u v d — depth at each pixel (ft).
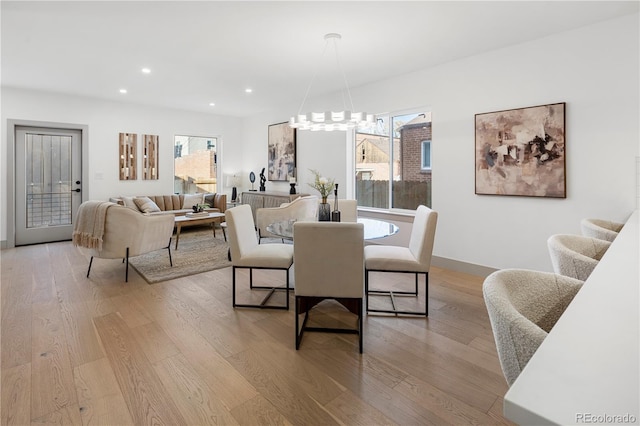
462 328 8.28
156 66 13.38
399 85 14.56
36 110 17.34
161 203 21.43
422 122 14.65
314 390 5.90
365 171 17.02
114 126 19.93
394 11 8.87
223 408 5.44
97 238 11.27
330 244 7.16
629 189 9.25
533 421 1.58
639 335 2.30
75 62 12.93
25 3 8.52
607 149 9.55
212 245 17.33
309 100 18.95
